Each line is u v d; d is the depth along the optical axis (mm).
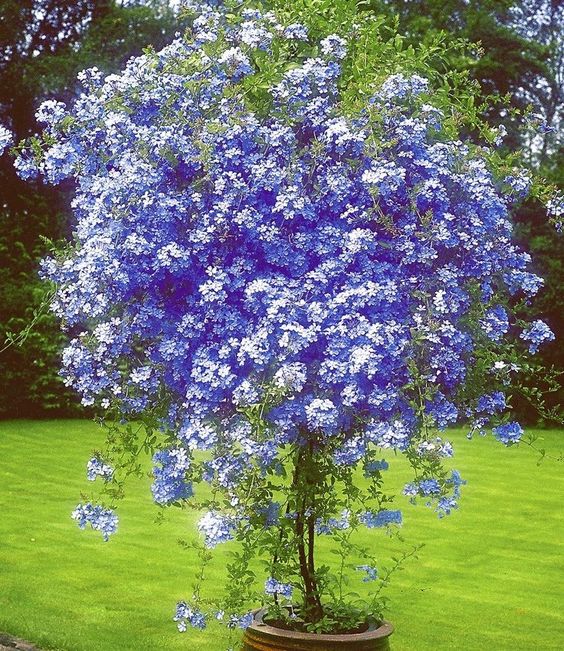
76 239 4281
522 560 7609
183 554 7449
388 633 4250
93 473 4316
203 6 4547
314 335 3752
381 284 3918
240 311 4020
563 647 5680
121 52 18297
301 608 4535
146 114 4223
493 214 4156
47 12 18688
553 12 24828
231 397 3959
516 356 4348
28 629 5586
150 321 3994
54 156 4227
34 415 16172
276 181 3912
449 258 4168
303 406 3795
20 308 15781
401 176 3910
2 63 17734
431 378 3820
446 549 7852
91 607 6117
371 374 3713
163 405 4250
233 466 3869
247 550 4293
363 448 3912
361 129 3969
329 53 4270
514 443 4250
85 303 4066
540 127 4688
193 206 4051
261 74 4129
